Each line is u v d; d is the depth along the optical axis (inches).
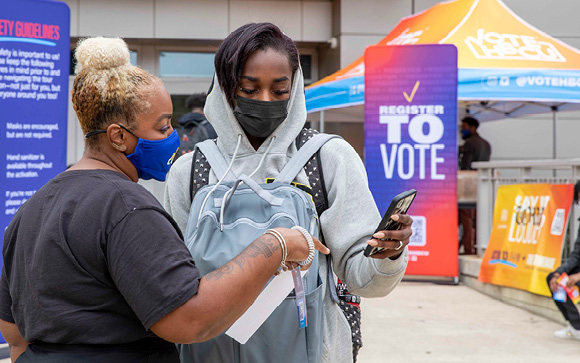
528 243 228.4
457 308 227.5
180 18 402.3
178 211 74.9
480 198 276.4
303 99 74.1
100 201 55.3
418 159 261.9
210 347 64.5
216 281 53.5
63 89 159.9
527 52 282.7
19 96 153.5
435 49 258.4
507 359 167.2
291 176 70.1
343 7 397.4
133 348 56.9
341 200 70.1
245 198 67.2
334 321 71.3
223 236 65.0
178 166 75.8
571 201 209.2
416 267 266.4
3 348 159.9
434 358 167.8
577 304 189.2
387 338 187.0
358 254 70.5
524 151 432.8
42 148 157.8
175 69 424.8
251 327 60.7
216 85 74.3
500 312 221.9
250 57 68.9
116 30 398.3
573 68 272.4
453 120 259.3
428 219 264.1
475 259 268.1
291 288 60.7
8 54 151.0
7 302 61.8
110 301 55.4
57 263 54.8
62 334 55.1
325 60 428.1
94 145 60.4
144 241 53.4
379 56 262.4
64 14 158.9
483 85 264.4
